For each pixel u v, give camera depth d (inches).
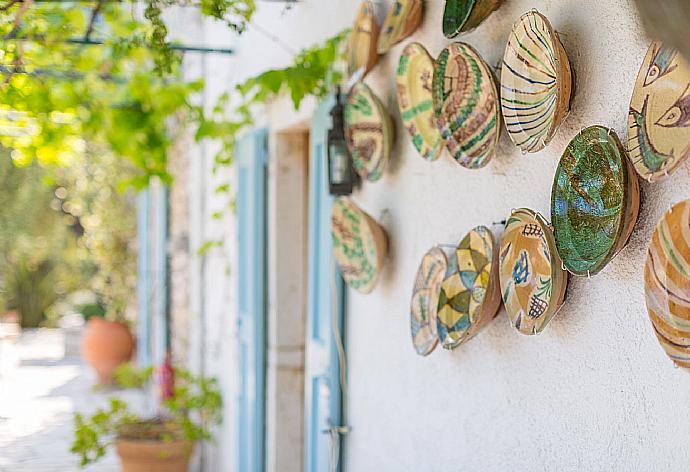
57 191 564.4
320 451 151.4
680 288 61.6
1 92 180.1
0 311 603.2
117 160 468.4
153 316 402.9
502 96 85.7
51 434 334.0
